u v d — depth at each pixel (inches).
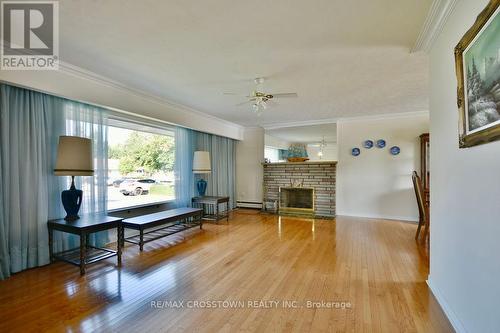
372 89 147.6
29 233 110.3
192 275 105.8
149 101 161.5
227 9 75.0
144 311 79.3
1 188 100.9
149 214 164.2
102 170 140.4
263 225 198.2
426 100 170.9
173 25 83.7
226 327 71.7
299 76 127.5
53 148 119.3
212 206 240.1
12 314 77.0
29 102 110.0
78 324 72.4
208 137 235.9
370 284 97.4
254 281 100.4
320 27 84.3
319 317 76.4
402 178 214.4
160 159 196.5
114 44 96.5
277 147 322.0
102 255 120.8
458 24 67.5
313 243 150.3
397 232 175.2
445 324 72.5
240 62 111.6
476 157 58.1
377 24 82.3
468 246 62.5
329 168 241.0
